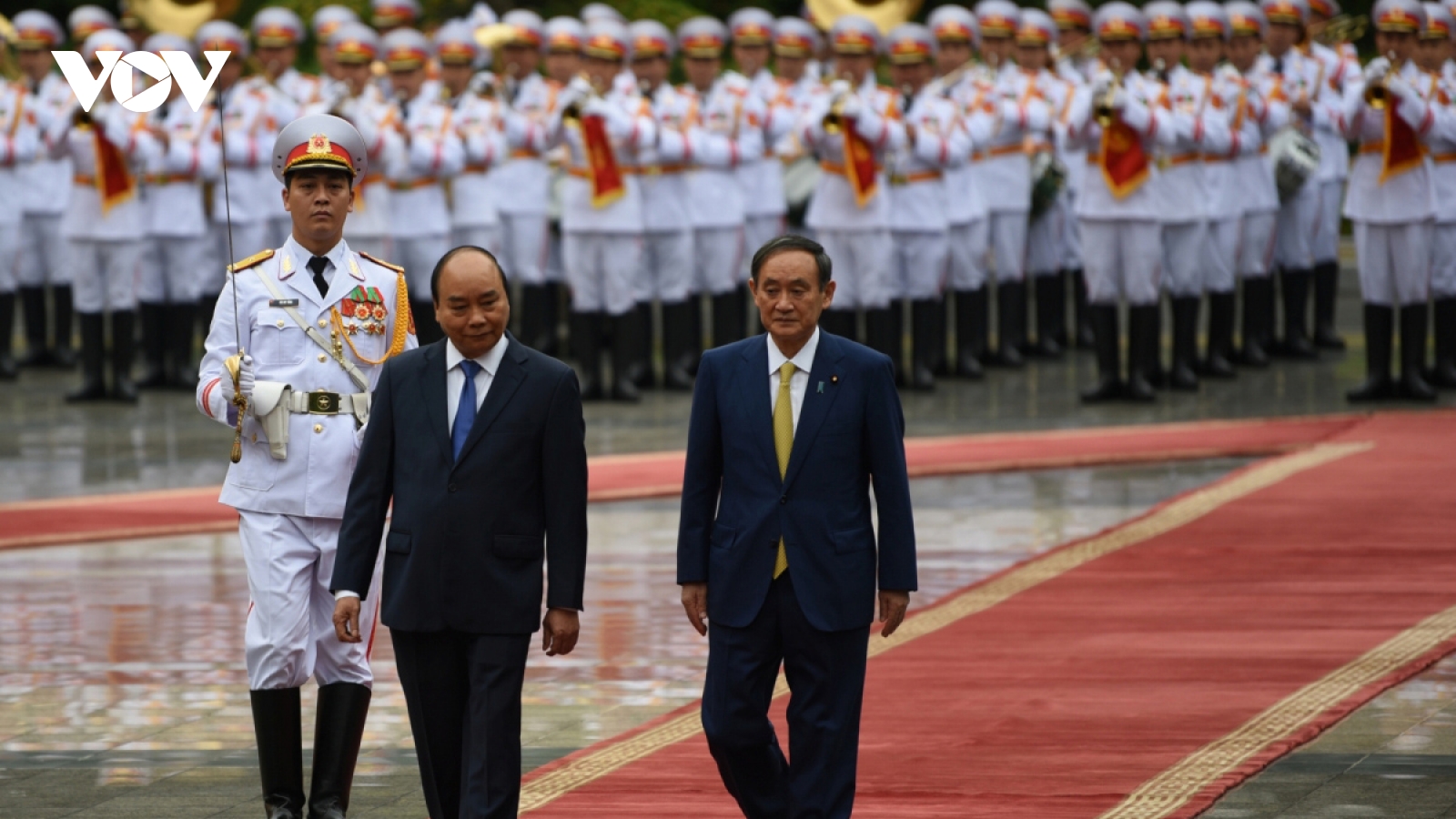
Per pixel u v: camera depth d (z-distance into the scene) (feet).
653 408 216.54
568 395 73.31
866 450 73.41
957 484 163.32
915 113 222.28
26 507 157.58
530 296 243.81
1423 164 195.93
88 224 222.69
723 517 73.36
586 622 117.60
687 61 235.40
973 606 116.26
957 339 238.27
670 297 232.94
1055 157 247.50
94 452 188.03
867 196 216.95
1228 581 121.19
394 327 83.10
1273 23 230.89
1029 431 190.29
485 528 72.13
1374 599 114.83
